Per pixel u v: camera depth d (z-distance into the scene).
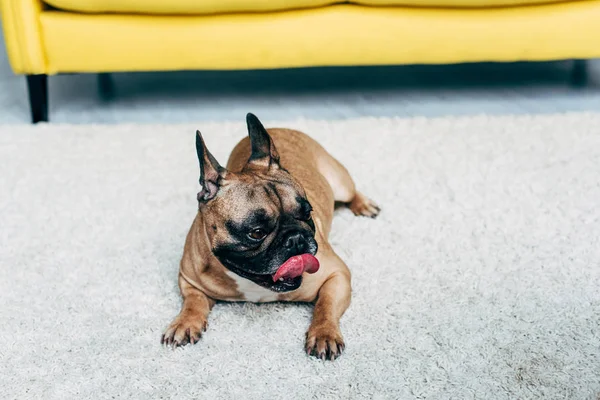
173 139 2.51
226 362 1.71
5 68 3.14
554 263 1.93
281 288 1.69
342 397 1.62
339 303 1.78
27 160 2.43
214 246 1.69
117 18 2.48
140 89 2.95
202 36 2.49
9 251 2.05
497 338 1.73
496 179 2.24
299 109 2.74
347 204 2.17
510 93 2.79
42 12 2.49
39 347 1.77
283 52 2.51
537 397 1.60
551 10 2.48
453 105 2.72
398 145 2.43
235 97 2.85
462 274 1.91
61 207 2.21
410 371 1.67
